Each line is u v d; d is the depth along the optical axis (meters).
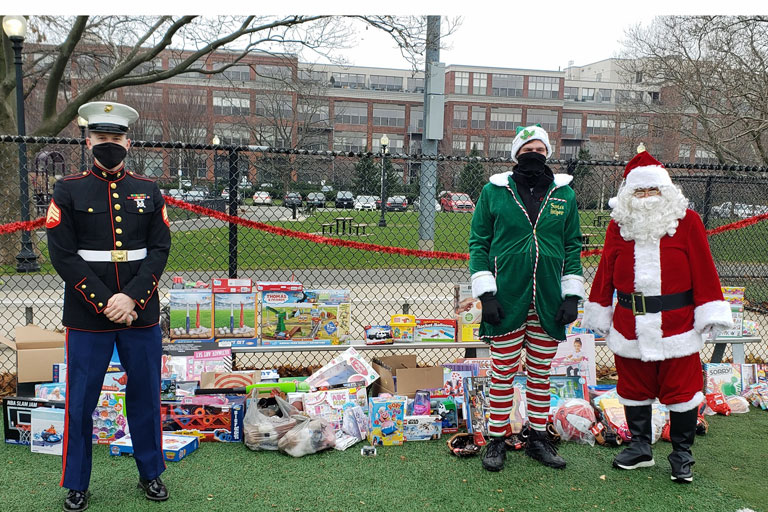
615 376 5.44
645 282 3.36
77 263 2.74
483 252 3.49
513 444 3.76
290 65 20.41
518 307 3.38
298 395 3.98
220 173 6.80
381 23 12.56
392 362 4.45
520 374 4.38
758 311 7.72
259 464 3.46
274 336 4.46
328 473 3.35
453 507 2.98
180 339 4.37
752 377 4.77
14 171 10.46
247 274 9.10
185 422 3.80
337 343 4.55
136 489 3.10
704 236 3.36
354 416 3.93
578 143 62.88
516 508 2.99
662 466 3.56
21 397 3.85
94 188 2.84
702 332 3.30
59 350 4.07
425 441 3.88
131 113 2.88
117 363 4.04
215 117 40.06
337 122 57.81
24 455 3.51
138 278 2.85
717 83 13.86
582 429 3.89
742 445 3.89
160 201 3.03
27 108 25.48
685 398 3.31
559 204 3.42
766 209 8.13
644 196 3.43
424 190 7.50
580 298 3.41
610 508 3.02
